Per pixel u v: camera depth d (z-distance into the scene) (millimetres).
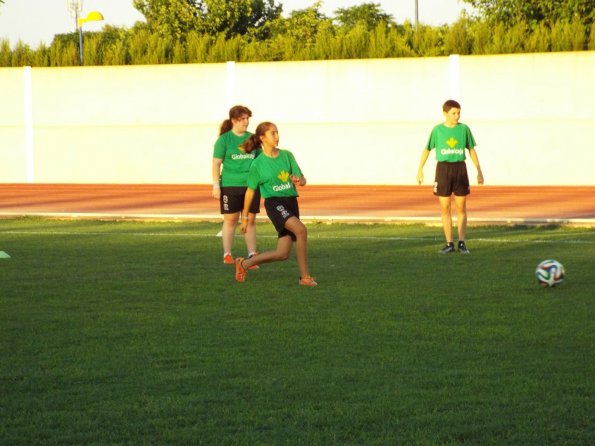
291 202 16328
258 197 18797
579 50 48000
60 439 8070
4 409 8922
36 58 55344
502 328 12375
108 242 23062
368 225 27031
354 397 9242
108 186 50531
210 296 15070
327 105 51094
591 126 47500
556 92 47750
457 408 8859
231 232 19203
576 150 47812
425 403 9023
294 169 16312
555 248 21188
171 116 53156
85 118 54062
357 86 50531
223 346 11453
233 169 18875
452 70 49094
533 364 10453
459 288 15688
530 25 52594
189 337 11977
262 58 52688
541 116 48062
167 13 75750
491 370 10211
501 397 9180
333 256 20062
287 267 18469
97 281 16703
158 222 28406
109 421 8547
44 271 17984
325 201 38219
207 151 52844
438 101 49531
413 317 13188
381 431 8227
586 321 12805
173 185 51219
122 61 54469
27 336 12086
